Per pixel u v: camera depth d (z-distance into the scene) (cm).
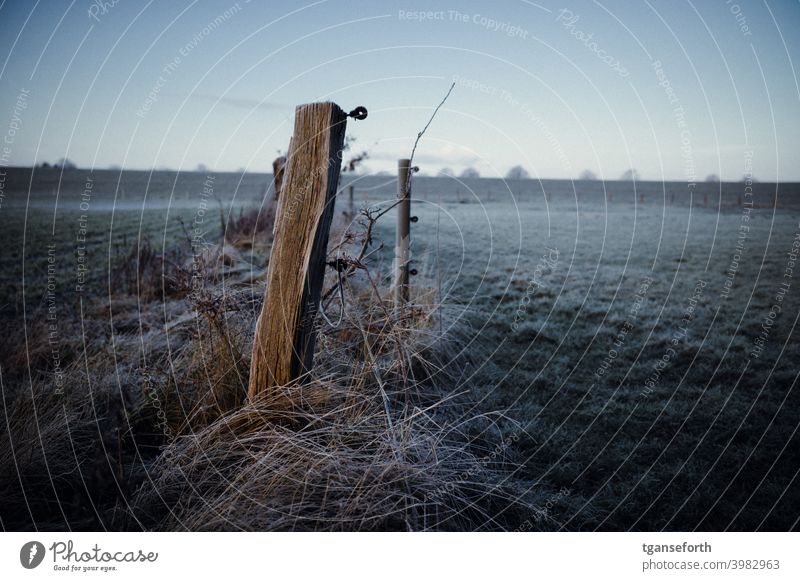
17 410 270
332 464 233
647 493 269
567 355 458
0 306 491
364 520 220
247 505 224
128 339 391
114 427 255
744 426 334
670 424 338
